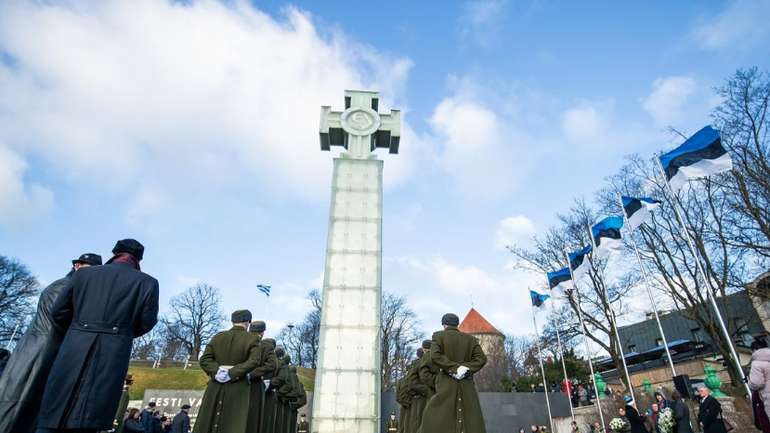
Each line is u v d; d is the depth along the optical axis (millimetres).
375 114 23359
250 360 7613
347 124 23000
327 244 20281
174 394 30547
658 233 30047
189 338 74812
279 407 13523
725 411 19000
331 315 19000
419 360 11805
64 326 5137
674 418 12812
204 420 7270
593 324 32750
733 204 26062
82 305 5004
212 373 7477
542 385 40562
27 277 62875
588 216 34062
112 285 5160
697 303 29359
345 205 21047
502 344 76562
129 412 12875
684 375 15648
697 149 15656
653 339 52000
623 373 30766
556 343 34031
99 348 4812
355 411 17500
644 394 24906
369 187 21500
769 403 7121
